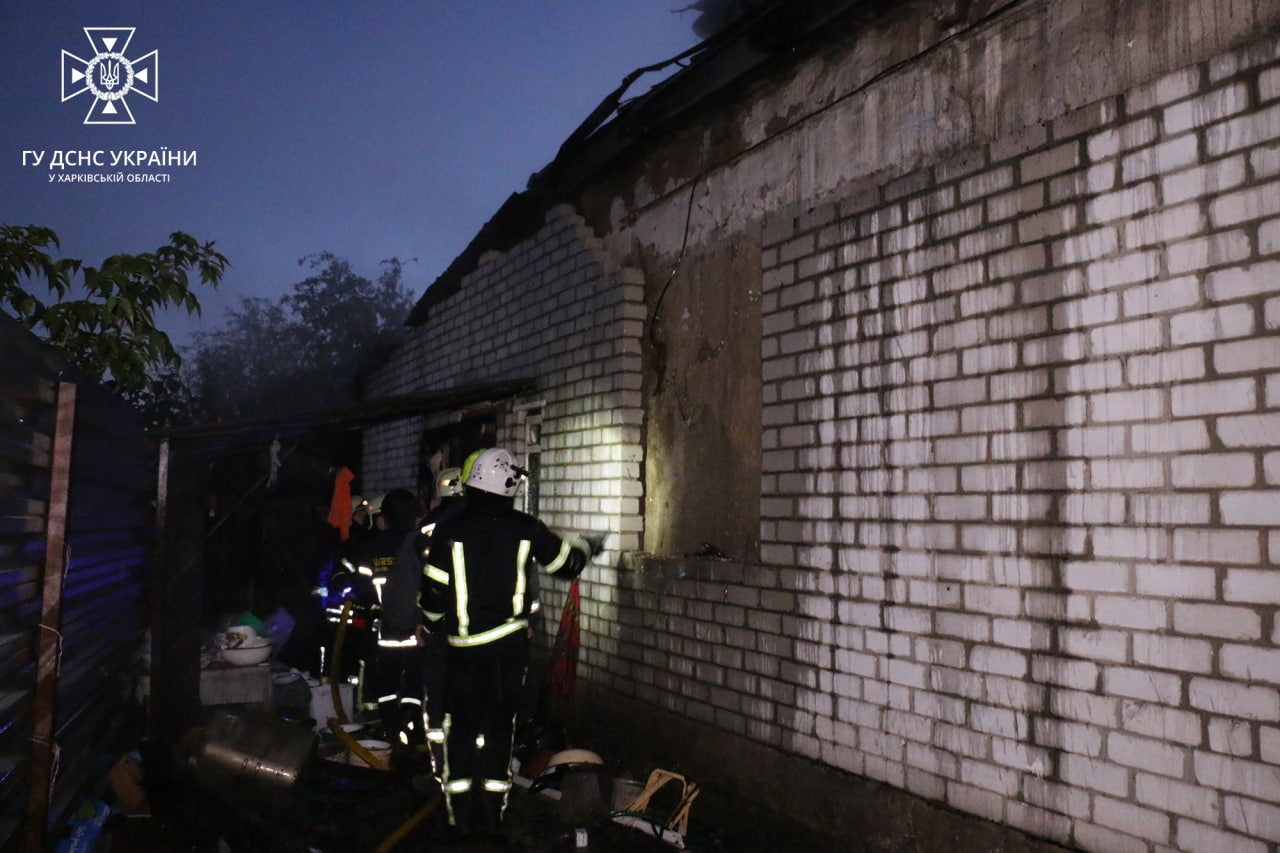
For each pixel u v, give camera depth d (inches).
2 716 128.5
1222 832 112.3
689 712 214.1
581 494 264.4
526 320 305.6
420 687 255.9
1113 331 127.8
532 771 232.4
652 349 247.9
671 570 223.1
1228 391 114.0
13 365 131.7
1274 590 108.3
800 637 182.2
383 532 281.9
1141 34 128.5
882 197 167.9
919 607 156.2
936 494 154.1
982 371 146.6
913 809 153.9
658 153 247.9
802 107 195.2
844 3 172.6
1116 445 126.7
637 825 191.5
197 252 253.4
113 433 201.9
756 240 207.6
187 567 242.4
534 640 285.9
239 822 191.3
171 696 237.0
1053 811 133.0
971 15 155.9
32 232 223.1
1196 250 118.3
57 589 150.3
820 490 179.2
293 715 290.4
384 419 283.9
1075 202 133.8
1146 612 122.2
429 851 183.5
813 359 182.5
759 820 188.9
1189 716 116.6
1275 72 110.8
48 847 151.0
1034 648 136.7
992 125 150.6
